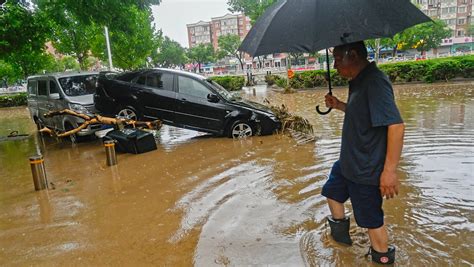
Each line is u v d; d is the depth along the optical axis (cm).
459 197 421
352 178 263
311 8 239
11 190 597
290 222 389
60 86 1027
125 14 1434
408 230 348
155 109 895
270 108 957
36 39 1415
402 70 2038
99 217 445
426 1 6456
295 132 847
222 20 8619
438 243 321
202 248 346
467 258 295
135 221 424
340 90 2006
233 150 744
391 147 237
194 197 487
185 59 6294
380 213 268
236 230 379
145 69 930
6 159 885
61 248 370
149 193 520
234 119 871
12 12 1314
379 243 276
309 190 480
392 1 240
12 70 2809
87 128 939
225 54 5447
